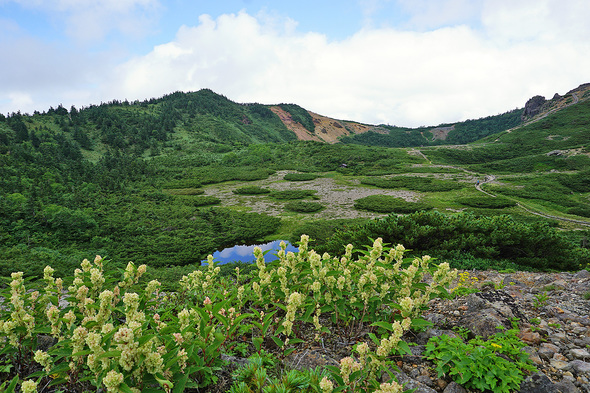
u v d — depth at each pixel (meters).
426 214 15.27
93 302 2.99
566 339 3.96
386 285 3.66
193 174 99.12
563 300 5.45
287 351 3.30
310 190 72.06
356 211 52.09
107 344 2.33
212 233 41.84
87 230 41.66
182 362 2.53
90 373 2.62
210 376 2.88
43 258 22.33
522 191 63.12
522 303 5.15
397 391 2.20
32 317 2.93
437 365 3.29
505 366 3.10
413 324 3.17
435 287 3.82
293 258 4.04
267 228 42.22
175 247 35.38
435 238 14.43
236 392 2.66
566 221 43.53
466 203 53.84
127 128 164.75
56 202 54.91
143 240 39.34
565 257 13.41
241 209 57.28
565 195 61.66
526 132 151.25
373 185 75.81
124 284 3.68
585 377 3.18
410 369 3.39
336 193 68.44
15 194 52.12
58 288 3.56
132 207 57.41
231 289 4.90
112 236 40.84
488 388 2.93
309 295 4.13
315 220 46.78
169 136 163.75
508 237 13.41
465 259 12.75
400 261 3.94
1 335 2.89
